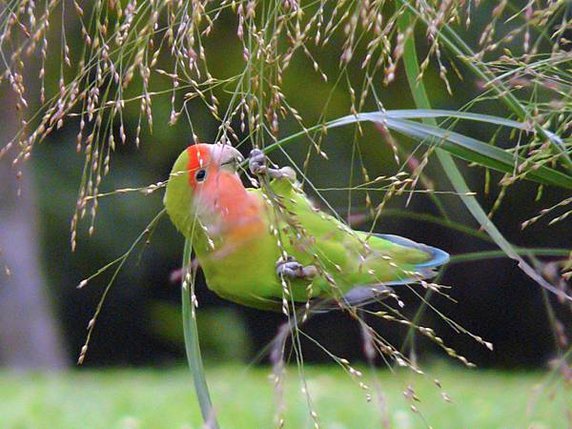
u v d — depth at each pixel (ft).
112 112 12.45
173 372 56.95
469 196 13.06
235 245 15.06
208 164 14.40
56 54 58.95
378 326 74.02
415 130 12.87
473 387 42.22
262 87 12.39
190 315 13.25
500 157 12.92
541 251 13.78
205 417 12.93
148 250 75.10
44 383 48.32
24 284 67.21
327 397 37.11
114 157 72.28
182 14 12.57
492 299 77.87
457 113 12.89
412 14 12.45
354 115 12.16
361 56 53.52
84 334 79.20
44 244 73.92
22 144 12.55
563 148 12.79
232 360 75.46
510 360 78.07
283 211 12.76
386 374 49.47
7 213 66.90
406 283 14.55
